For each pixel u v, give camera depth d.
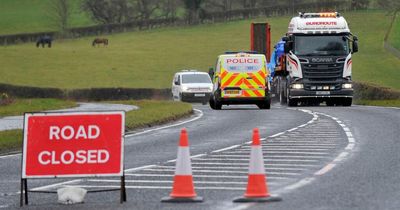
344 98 94.44
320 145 43.50
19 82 174.00
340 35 92.94
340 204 24.27
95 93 144.00
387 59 189.00
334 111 78.44
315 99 94.75
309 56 92.50
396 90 108.81
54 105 97.62
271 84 108.88
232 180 30.41
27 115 27.33
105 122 27.41
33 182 31.88
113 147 27.27
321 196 25.86
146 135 53.81
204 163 36.25
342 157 37.31
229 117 72.31
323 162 35.53
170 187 29.22
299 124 60.31
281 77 102.06
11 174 34.78
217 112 82.81
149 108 78.88
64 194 26.23
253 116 72.94
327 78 92.56
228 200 25.48
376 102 103.81
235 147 43.88
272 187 28.02
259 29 117.94
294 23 93.81
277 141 46.59
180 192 25.44
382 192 26.64
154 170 34.44
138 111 71.94
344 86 92.56
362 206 23.89
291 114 74.50
